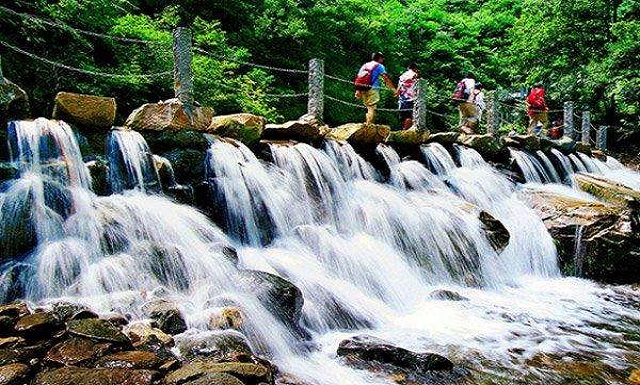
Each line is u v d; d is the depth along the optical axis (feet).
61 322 14.06
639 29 58.85
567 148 50.16
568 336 21.20
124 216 19.94
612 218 33.01
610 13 66.39
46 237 18.51
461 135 41.91
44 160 20.04
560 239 33.17
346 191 29.58
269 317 17.33
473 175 38.24
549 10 67.67
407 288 24.64
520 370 17.47
